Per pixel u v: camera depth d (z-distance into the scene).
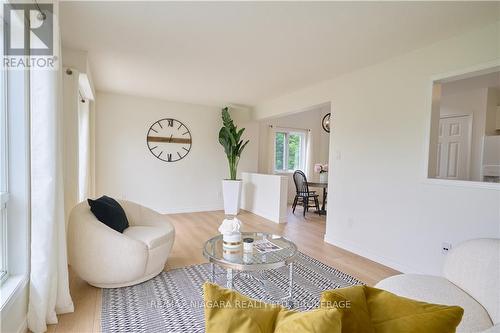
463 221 2.39
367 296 0.93
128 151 5.14
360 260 3.18
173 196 5.59
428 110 2.66
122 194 5.11
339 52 2.89
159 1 2.02
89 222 2.28
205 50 2.91
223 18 2.25
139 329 1.81
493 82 3.94
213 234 4.09
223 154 6.09
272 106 5.23
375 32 2.44
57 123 1.79
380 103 3.13
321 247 3.63
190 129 5.70
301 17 2.21
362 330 0.83
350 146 3.51
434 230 2.60
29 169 1.73
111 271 2.24
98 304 2.09
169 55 3.06
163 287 2.39
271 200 5.15
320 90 4.03
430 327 0.80
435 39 2.54
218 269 2.80
